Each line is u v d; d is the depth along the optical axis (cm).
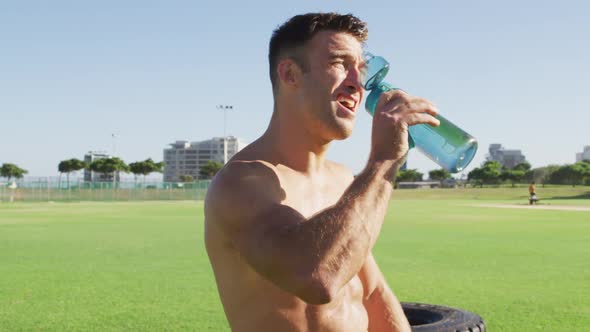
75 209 3472
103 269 838
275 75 173
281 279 144
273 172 165
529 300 596
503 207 3612
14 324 495
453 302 587
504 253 1040
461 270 822
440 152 183
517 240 1313
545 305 570
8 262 925
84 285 696
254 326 162
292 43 166
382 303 196
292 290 143
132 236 1452
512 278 745
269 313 160
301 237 142
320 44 162
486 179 13200
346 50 162
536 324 490
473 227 1753
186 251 1088
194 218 2362
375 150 152
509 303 580
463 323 307
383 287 199
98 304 578
